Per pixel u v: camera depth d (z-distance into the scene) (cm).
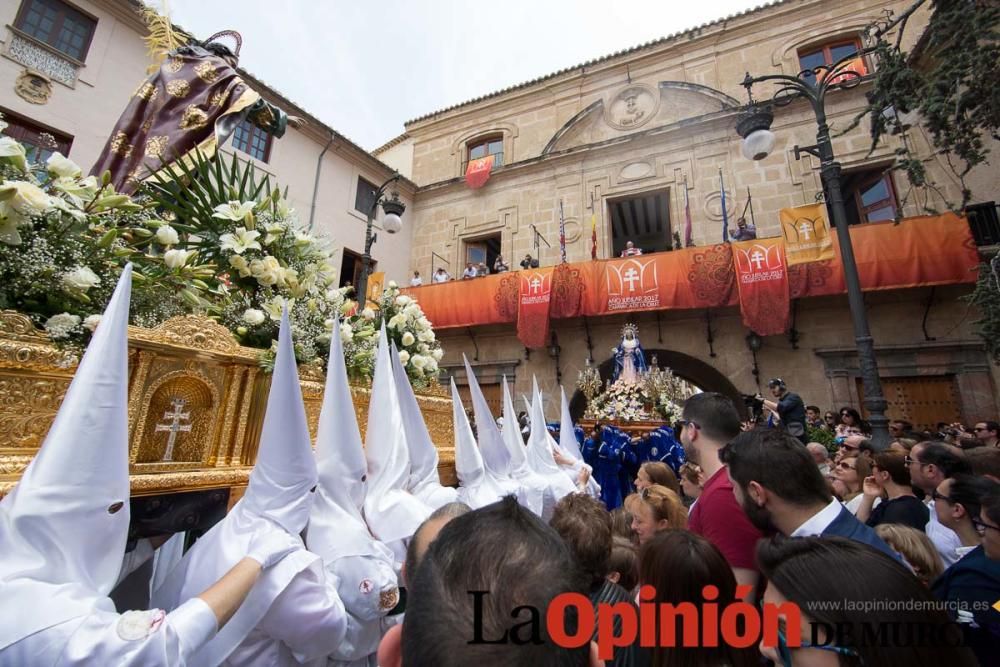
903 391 926
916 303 927
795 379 999
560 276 1140
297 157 1288
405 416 278
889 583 96
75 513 120
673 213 1248
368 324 337
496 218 1510
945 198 933
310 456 178
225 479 194
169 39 363
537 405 473
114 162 318
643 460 596
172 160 313
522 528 77
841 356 966
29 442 151
